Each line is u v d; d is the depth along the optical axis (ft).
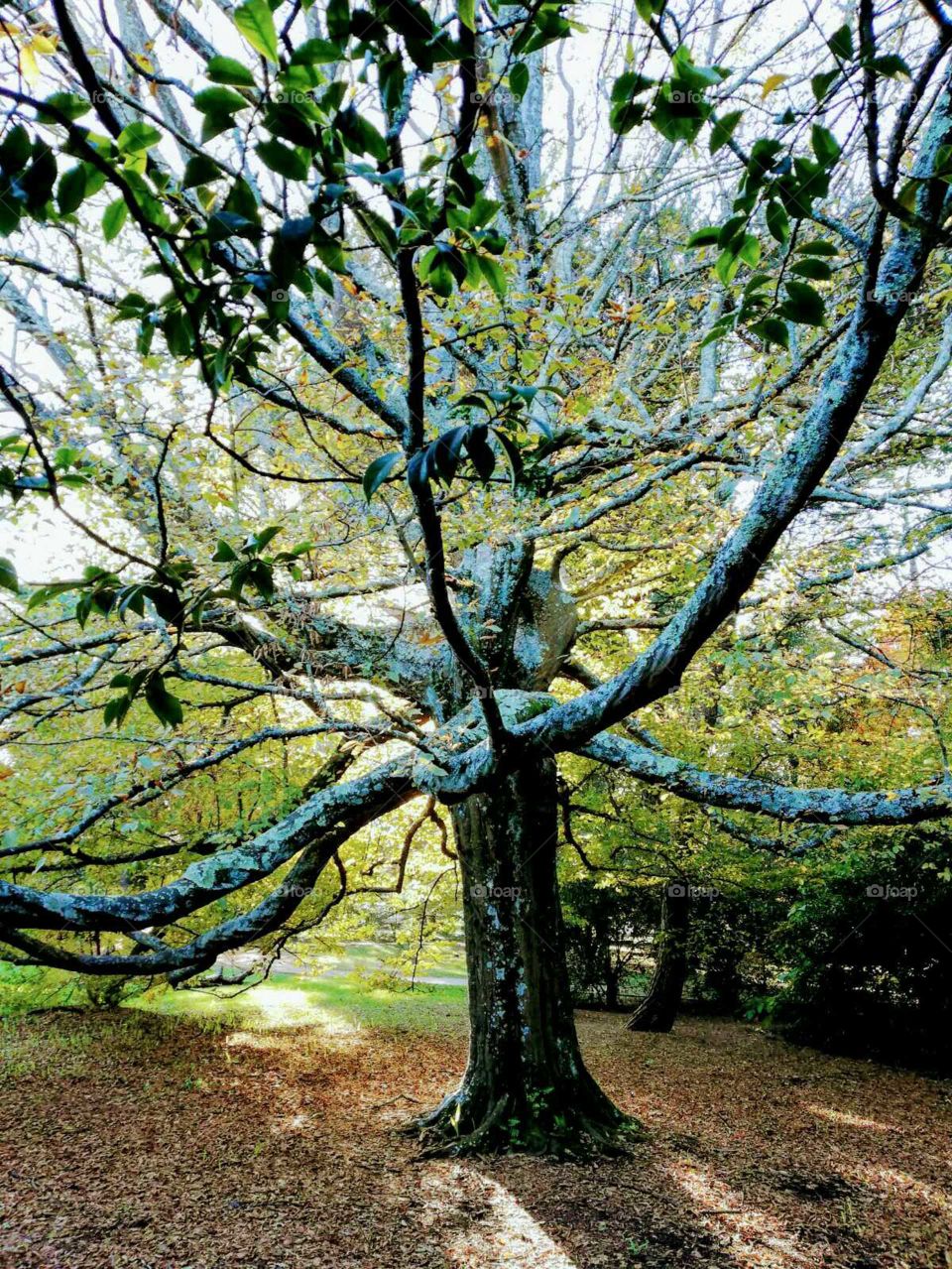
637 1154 18.70
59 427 12.45
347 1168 18.69
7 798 12.87
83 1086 25.99
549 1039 19.21
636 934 45.19
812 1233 15.72
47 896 8.39
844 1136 21.85
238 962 44.21
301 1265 14.46
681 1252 14.80
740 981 43.45
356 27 3.53
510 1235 15.30
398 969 33.06
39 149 3.65
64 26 3.45
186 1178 18.52
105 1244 15.33
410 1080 27.35
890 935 30.55
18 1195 17.63
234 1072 28.19
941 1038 29.81
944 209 5.43
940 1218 16.56
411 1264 14.43
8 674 12.89
